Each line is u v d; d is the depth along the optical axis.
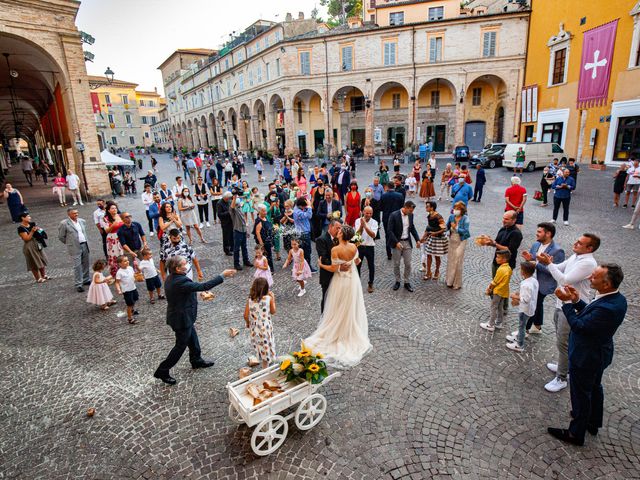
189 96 60.38
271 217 10.42
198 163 26.77
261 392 3.94
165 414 4.45
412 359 5.30
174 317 4.75
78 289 8.27
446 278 7.81
